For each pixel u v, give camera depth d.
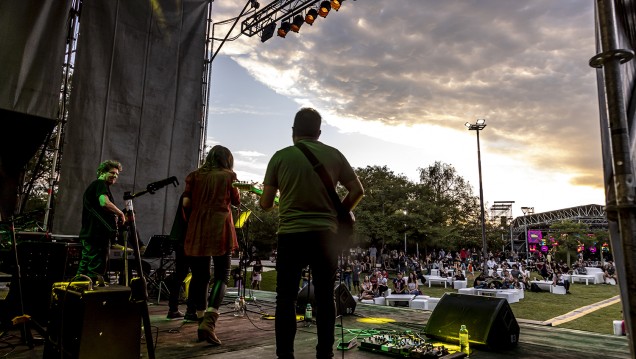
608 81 1.35
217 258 3.59
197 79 9.77
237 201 3.90
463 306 3.64
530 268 40.50
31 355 2.84
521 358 3.03
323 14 10.69
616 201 1.29
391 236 38.53
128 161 8.39
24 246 3.72
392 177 43.66
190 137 9.45
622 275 1.33
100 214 3.83
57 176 7.87
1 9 6.77
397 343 3.18
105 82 8.17
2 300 3.54
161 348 3.14
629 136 1.37
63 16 7.51
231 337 3.60
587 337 3.85
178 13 9.52
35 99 7.02
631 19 1.53
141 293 2.52
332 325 2.19
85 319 2.27
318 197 2.19
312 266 2.23
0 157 7.22
